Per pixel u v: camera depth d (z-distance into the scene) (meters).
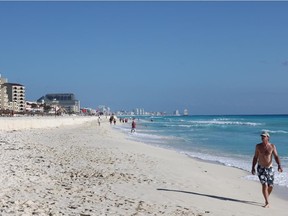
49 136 39.19
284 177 16.78
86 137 39.62
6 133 41.12
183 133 57.94
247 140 41.69
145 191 11.85
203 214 9.38
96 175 14.38
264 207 11.01
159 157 22.73
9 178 12.47
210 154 27.33
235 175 17.28
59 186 11.84
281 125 90.88
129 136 48.94
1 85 167.25
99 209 9.22
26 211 8.54
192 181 14.42
